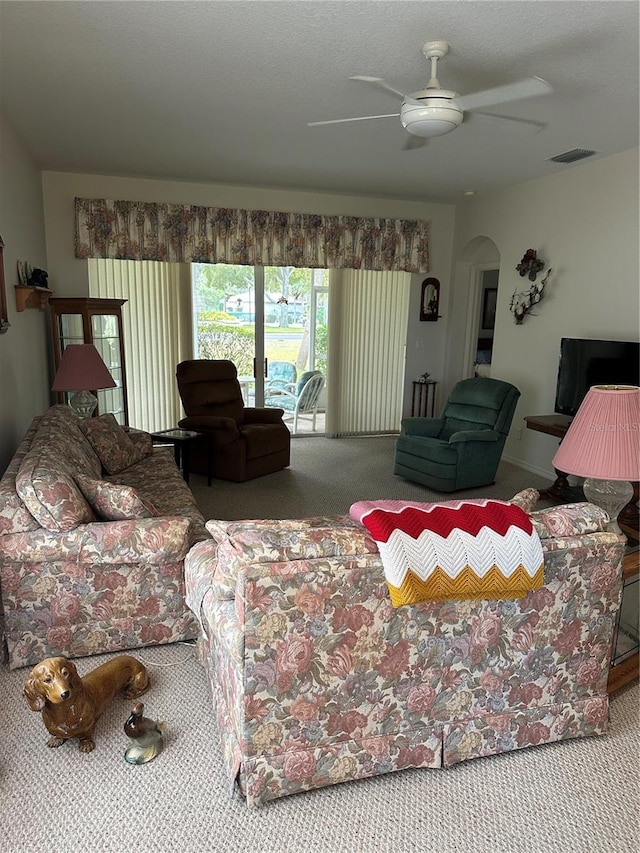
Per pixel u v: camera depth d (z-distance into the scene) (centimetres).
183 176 537
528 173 502
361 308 658
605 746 199
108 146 435
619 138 397
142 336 587
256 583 151
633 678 230
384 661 169
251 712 161
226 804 171
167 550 230
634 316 430
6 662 236
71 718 183
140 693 218
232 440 482
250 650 156
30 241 460
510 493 482
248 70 289
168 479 354
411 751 180
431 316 678
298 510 430
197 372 529
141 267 576
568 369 460
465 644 176
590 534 182
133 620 240
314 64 282
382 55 271
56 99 334
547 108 340
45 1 224
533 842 163
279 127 381
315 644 161
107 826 164
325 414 702
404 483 506
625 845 162
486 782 182
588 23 238
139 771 183
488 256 638
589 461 208
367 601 163
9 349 361
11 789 176
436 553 162
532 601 179
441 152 437
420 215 652
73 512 221
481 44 258
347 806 172
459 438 468
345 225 618
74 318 494
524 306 548
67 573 228
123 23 243
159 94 325
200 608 195
